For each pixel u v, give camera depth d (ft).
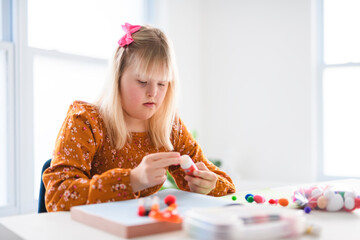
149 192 3.64
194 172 3.02
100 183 2.61
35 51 6.84
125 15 8.40
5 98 6.55
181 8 9.11
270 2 8.79
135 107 3.35
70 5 7.41
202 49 9.61
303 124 8.45
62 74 7.31
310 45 8.38
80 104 3.50
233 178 8.71
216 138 9.43
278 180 8.68
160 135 3.72
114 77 3.41
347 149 8.46
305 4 8.42
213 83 9.48
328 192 2.57
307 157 8.40
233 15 9.21
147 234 1.90
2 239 2.17
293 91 8.55
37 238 1.92
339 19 8.53
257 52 8.93
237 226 1.71
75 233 2.00
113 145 3.47
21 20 6.61
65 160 2.97
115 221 1.94
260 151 8.88
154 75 3.24
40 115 7.00
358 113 8.36
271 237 1.78
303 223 1.92
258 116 8.91
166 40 3.47
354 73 8.36
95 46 7.84
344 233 2.00
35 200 6.83
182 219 2.00
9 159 6.55
